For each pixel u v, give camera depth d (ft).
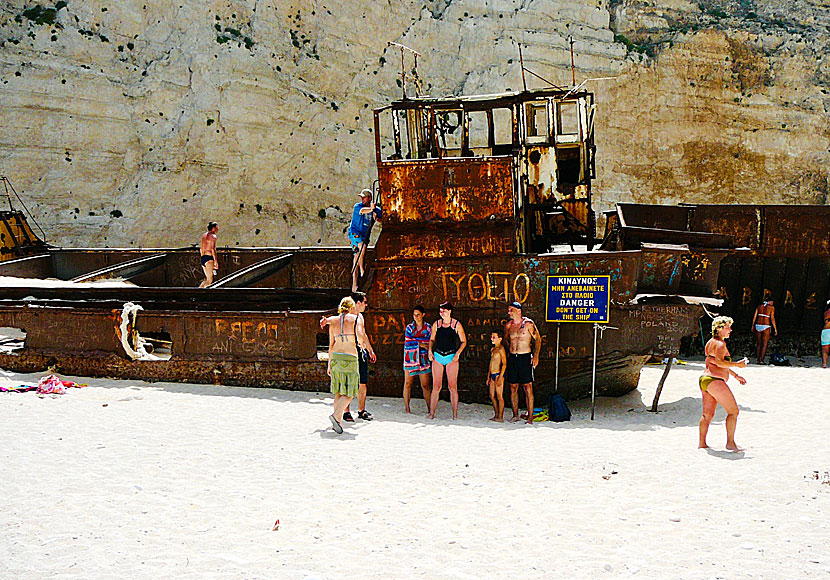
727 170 108.68
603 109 107.24
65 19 86.74
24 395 33.40
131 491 20.15
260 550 16.07
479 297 34.45
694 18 115.85
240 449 25.04
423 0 110.42
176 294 38.37
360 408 31.12
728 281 55.01
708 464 23.59
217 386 36.37
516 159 41.24
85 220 84.07
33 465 22.35
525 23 109.40
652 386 40.29
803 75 111.14
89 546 16.12
